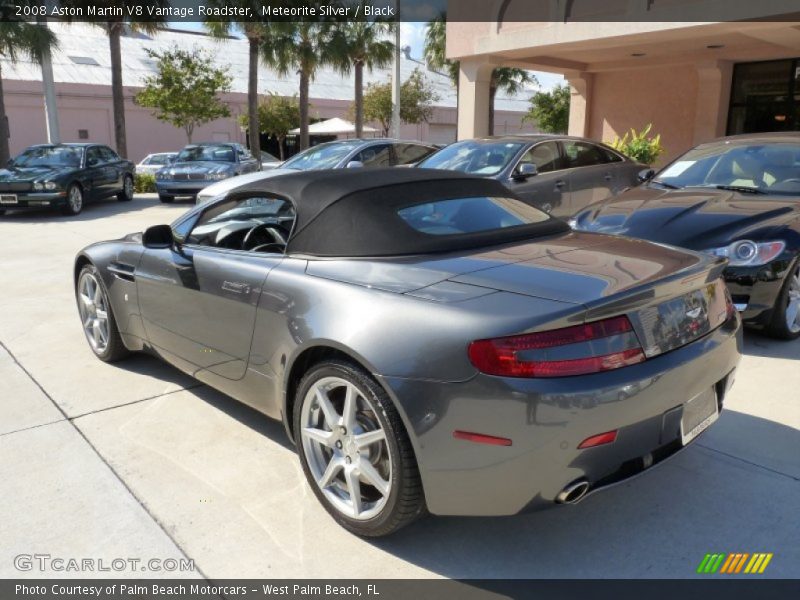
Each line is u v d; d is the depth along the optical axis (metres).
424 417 2.35
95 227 11.48
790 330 4.87
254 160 16.55
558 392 2.21
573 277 2.55
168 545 2.67
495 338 2.26
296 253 3.09
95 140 31.53
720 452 3.33
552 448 2.24
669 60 14.59
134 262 4.08
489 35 13.74
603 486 2.42
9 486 3.07
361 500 2.69
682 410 2.56
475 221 3.16
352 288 2.72
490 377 2.25
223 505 2.94
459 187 3.38
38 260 8.41
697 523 2.77
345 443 2.69
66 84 30.02
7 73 29.36
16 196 12.52
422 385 2.35
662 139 15.58
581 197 8.38
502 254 2.88
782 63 13.52
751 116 14.23
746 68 14.13
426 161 8.41
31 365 4.63
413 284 2.62
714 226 4.77
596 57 15.12
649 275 2.57
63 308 6.11
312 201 3.12
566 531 2.74
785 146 5.87
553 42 12.59
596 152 8.88
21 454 3.37
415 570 2.53
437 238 2.94
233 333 3.30
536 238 3.21
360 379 2.53
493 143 8.12
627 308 2.37
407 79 35.31
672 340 2.53
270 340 3.04
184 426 3.68
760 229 4.68
